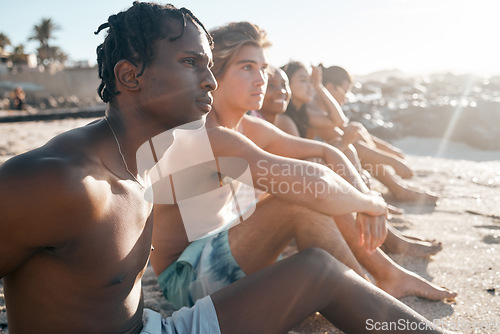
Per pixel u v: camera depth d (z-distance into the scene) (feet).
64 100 115.75
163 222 6.03
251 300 4.41
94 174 3.41
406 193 13.19
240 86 6.00
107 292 3.67
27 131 40.14
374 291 4.56
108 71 3.82
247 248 5.76
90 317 3.66
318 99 12.94
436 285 7.09
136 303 4.09
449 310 6.41
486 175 17.54
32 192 3.05
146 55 3.73
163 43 3.75
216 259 5.77
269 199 5.90
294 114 12.07
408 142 30.09
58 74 173.78
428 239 9.62
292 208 5.72
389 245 8.80
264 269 4.64
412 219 11.30
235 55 5.95
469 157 23.99
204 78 3.93
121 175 3.76
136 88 3.79
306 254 4.66
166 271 6.31
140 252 3.92
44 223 3.13
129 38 3.72
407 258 8.55
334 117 12.45
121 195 3.66
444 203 12.99
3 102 90.94
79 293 3.55
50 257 3.42
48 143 3.39
